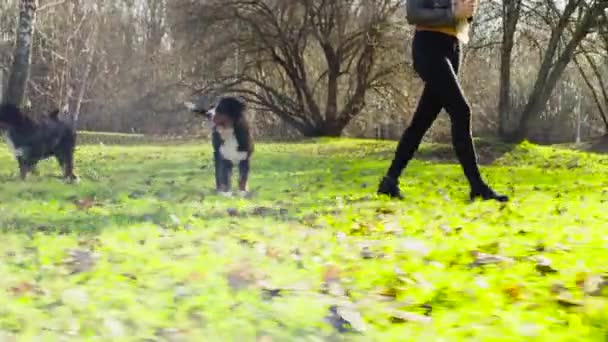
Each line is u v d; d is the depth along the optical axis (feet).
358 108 127.44
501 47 92.07
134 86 138.10
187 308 9.43
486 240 15.37
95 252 13.75
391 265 12.46
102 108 166.30
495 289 10.49
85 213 21.18
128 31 172.45
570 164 59.26
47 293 10.23
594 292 10.16
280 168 47.29
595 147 125.70
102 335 8.29
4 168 43.16
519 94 172.45
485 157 68.03
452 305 9.80
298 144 95.55
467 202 24.84
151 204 24.26
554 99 190.80
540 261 12.34
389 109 130.00
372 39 118.42
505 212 21.24
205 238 15.76
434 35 24.97
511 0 86.74
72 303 9.58
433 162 59.88
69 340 8.13
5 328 8.55
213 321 8.87
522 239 15.43
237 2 117.39
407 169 46.93
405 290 10.48
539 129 187.62
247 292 10.37
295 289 10.56
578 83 176.45
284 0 120.06
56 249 14.19
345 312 9.02
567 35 99.19
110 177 38.60
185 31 118.21
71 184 33.68
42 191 29.35
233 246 14.53
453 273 11.77
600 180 39.50
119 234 16.35
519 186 34.27
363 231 17.58
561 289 10.39
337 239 15.84
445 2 24.71
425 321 8.96
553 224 18.30
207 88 124.77
